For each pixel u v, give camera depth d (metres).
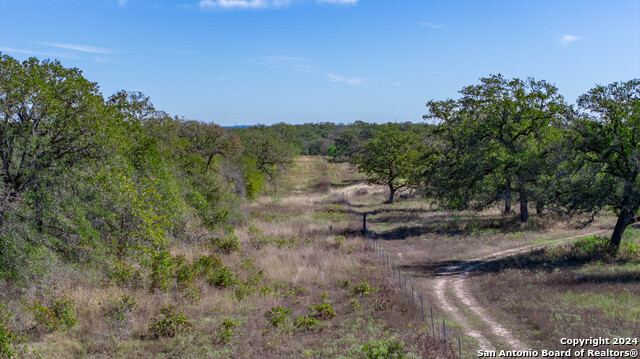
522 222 30.53
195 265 17.66
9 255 12.84
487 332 11.27
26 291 12.98
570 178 20.47
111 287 15.09
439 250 24.83
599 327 10.43
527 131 30.53
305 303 14.64
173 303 14.33
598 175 20.09
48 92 14.50
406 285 16.77
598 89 19.62
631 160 18.69
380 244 27.16
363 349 9.51
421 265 21.00
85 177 15.78
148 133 26.62
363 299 14.76
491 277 17.59
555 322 11.03
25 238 13.55
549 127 28.95
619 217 19.88
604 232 27.03
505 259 21.17
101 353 10.48
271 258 21.28
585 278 15.66
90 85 16.22
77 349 10.49
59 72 15.67
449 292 15.84
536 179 26.95
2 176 13.92
